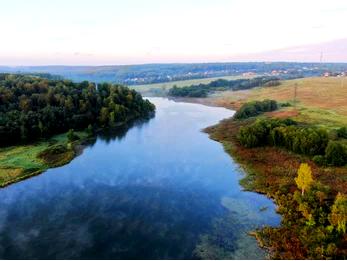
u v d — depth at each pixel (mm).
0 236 49156
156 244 46875
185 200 60938
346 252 41344
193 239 48031
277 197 58781
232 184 67688
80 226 51969
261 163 76875
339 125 104438
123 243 47281
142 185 67938
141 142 100938
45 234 49688
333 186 60562
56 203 59969
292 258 41625
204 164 79938
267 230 48500
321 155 73750
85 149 93875
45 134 101938
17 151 88250
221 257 43469
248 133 89875
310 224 47562
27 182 69750
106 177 72375
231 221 52938
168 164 80375
